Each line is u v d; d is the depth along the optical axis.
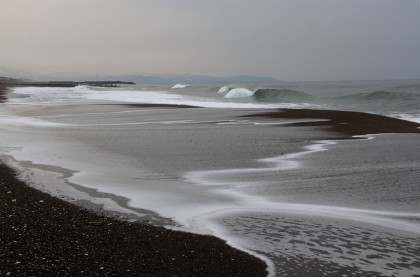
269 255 7.50
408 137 21.47
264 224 9.13
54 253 7.07
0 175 13.24
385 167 14.53
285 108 40.34
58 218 9.07
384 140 20.58
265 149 18.19
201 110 38.38
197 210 10.09
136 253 7.36
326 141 20.38
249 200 10.91
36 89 106.25
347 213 9.90
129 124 27.91
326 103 49.47
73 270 6.48
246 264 7.10
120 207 10.22
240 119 30.27
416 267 7.05
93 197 11.02
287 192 11.64
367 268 7.00
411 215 9.73
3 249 7.05
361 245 7.97
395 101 47.47
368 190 11.78
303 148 18.42
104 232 8.34
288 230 8.78
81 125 27.47
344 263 7.19
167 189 11.90
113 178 13.11
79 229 8.41
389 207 10.32
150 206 10.34
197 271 6.78
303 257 7.42
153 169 14.38
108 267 6.71
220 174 13.68
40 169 14.33
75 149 18.27
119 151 17.78
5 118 31.73
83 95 73.81
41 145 19.30
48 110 39.59
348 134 22.61
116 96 70.31
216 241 8.12
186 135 22.50
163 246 7.77
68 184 12.34
